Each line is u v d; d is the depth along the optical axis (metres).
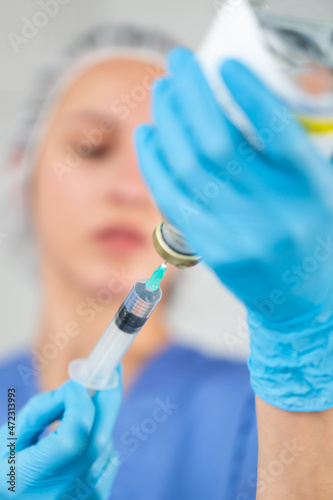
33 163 1.50
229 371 1.43
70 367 0.87
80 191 1.47
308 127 0.57
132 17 1.50
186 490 1.32
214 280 1.47
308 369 0.66
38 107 1.49
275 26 0.58
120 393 0.85
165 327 1.46
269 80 0.56
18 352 1.49
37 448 0.79
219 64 0.57
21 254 1.51
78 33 1.49
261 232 0.58
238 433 1.34
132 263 1.46
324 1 0.80
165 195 0.60
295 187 0.58
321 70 0.56
